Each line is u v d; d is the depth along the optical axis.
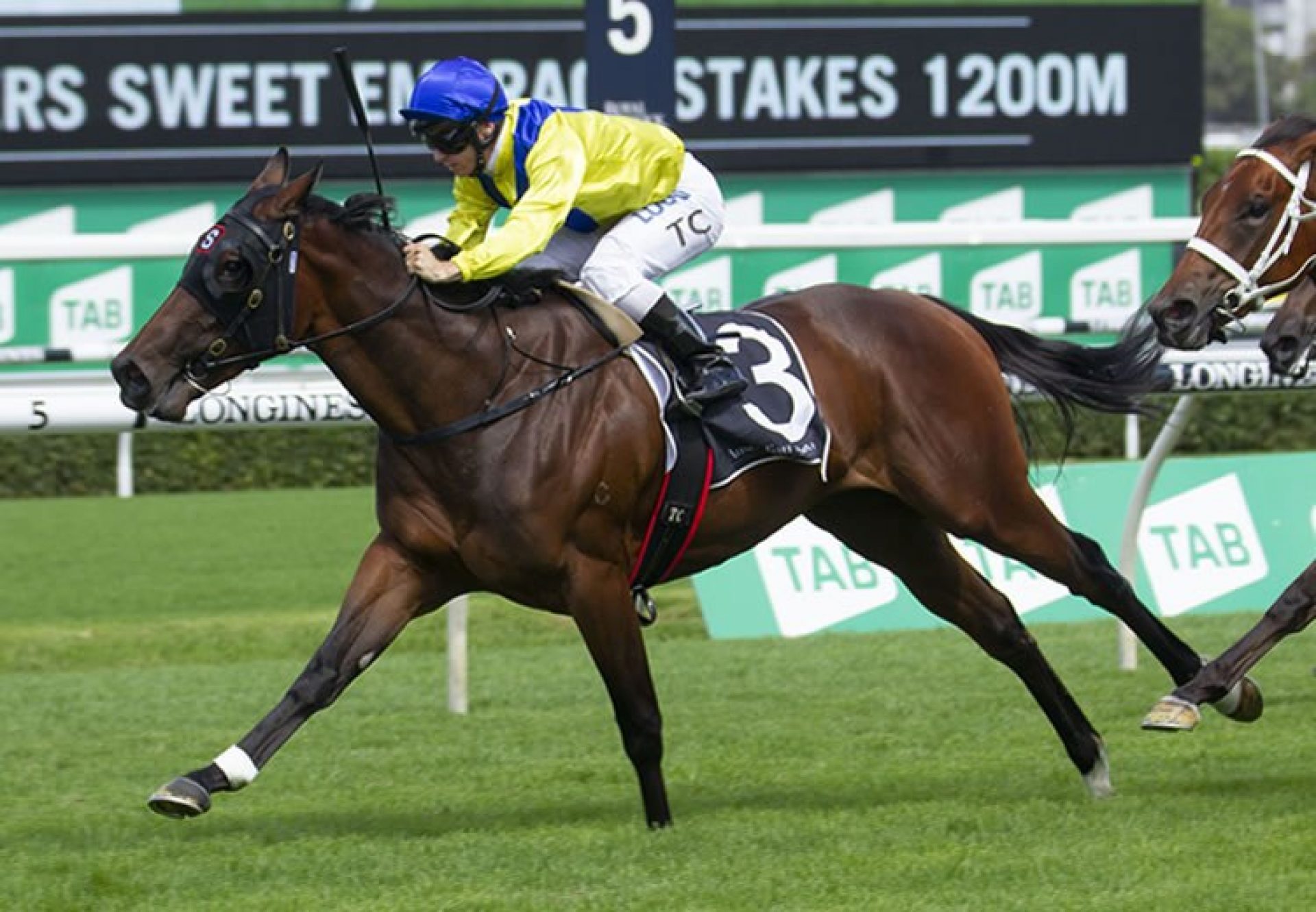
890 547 11.74
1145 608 11.68
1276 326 10.85
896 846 10.25
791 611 17.38
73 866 10.21
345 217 9.97
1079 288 23.88
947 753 12.91
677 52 27.00
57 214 26.03
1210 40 113.12
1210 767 12.22
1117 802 11.19
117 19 25.91
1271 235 10.63
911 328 11.37
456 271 9.85
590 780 12.38
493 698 15.31
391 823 11.21
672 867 9.88
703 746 13.29
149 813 11.66
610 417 10.23
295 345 9.92
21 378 17.06
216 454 27.77
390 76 26.36
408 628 18.78
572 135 10.27
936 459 11.24
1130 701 14.44
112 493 27.53
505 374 10.10
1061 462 12.12
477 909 9.15
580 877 9.73
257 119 26.22
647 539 10.53
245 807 11.83
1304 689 14.90
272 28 26.14
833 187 27.50
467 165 10.30
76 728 14.38
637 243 10.62
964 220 27.78
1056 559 11.53
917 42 27.50
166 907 9.35
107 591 20.48
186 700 15.37
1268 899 9.09
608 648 10.28
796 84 27.28
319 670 10.05
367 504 26.22
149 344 9.65
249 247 9.72
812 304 11.34
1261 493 17.83
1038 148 27.88
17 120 25.83
